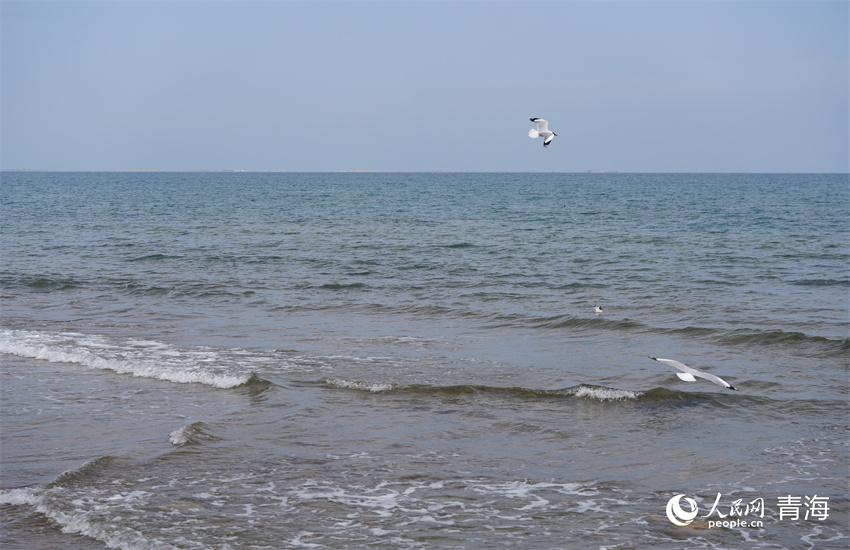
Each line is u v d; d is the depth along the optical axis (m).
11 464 11.90
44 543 9.44
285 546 9.34
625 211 76.62
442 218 66.88
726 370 17.36
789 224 58.44
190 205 88.25
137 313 23.97
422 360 18.38
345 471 11.71
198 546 9.29
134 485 11.09
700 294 27.22
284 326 22.22
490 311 24.20
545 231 52.81
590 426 13.82
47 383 16.38
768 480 11.40
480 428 13.70
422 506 10.52
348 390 15.83
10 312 23.95
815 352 18.78
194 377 16.59
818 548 9.40
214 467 11.79
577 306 25.08
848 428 13.60
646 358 18.58
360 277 31.39
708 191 141.38
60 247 41.75
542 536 9.65
